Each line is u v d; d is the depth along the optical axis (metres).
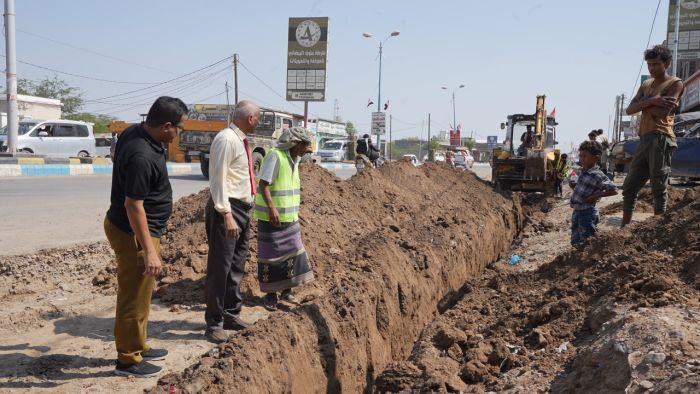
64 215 9.51
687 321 3.61
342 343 5.22
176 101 3.83
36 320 5.01
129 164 3.68
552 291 5.50
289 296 5.75
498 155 17.38
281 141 5.50
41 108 39.19
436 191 12.96
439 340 5.24
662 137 6.59
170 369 4.16
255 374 4.02
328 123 55.94
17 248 6.77
